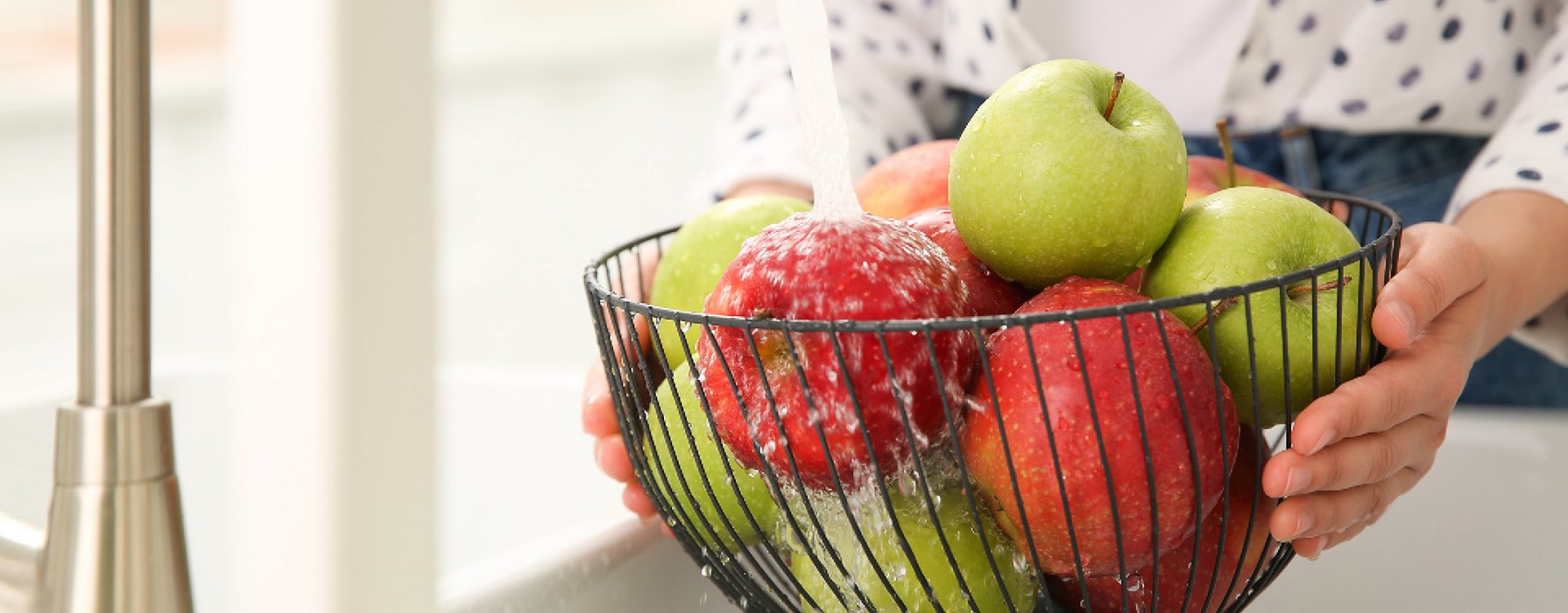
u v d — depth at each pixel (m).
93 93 0.59
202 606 1.19
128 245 0.60
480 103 5.52
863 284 0.70
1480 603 1.01
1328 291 0.74
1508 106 1.11
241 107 0.53
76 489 0.60
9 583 0.61
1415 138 1.13
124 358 0.60
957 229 0.76
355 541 0.54
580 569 0.82
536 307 3.43
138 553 0.60
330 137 0.52
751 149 1.09
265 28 0.53
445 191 4.84
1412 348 0.76
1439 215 1.12
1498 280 0.89
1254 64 1.14
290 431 0.53
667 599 0.87
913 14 1.30
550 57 5.90
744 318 0.69
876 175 0.85
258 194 0.53
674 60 6.79
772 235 0.72
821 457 0.70
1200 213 0.75
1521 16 1.10
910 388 0.69
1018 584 0.74
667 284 0.82
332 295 0.53
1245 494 0.75
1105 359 0.69
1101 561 0.71
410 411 0.54
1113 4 1.18
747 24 1.32
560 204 4.77
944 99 1.32
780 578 0.79
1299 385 0.73
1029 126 0.72
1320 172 1.15
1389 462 0.73
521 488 1.19
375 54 0.53
